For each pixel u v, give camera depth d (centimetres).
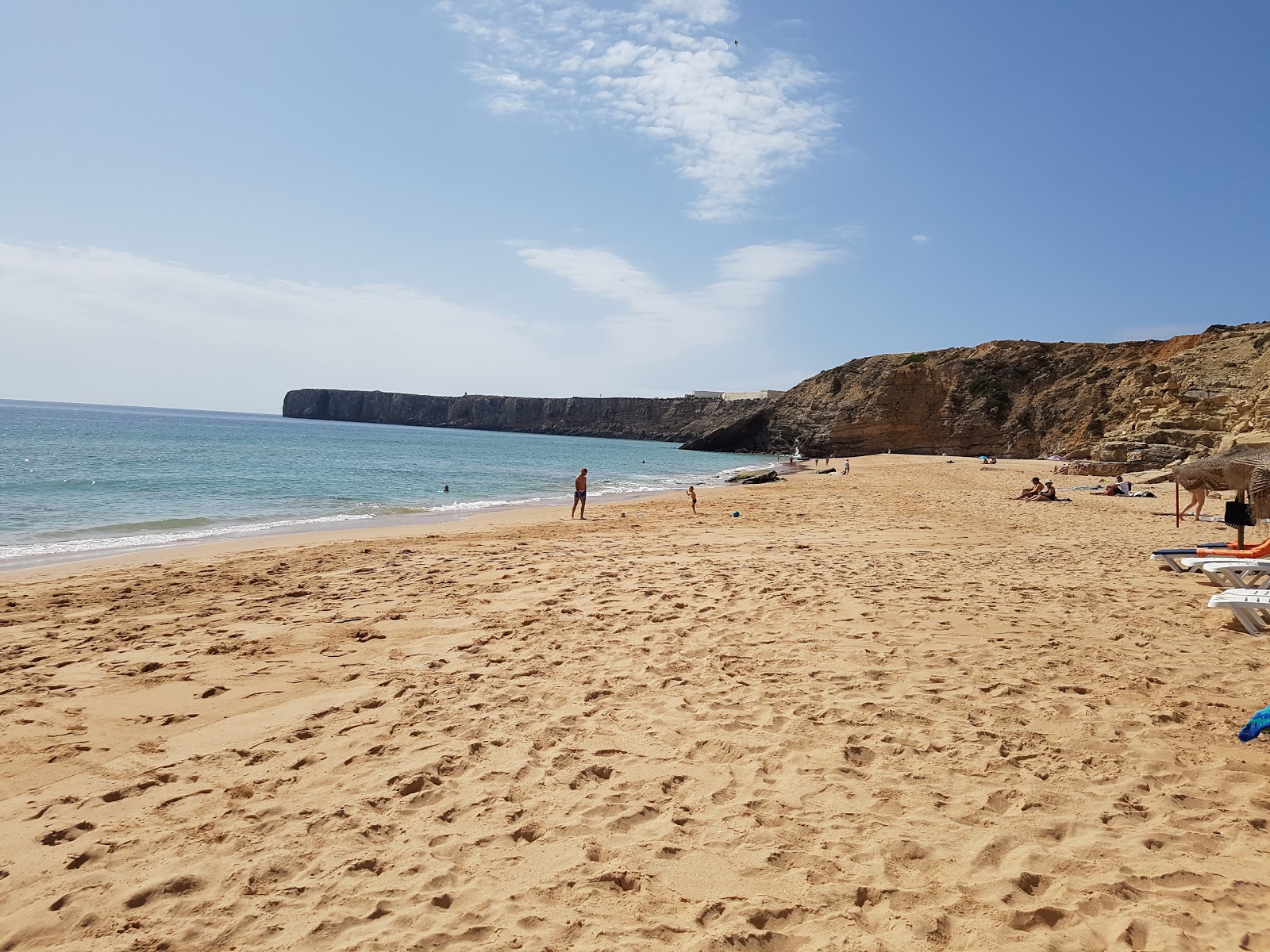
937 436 8219
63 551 1316
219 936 266
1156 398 4247
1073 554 1120
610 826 338
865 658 571
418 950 256
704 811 351
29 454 4038
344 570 1066
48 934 268
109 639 677
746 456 9462
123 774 396
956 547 1216
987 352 8694
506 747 424
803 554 1138
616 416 17512
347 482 3328
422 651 614
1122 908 270
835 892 284
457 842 326
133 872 306
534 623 698
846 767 391
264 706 495
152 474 3206
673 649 605
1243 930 255
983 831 326
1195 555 938
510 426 19338
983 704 475
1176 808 344
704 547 1248
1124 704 475
